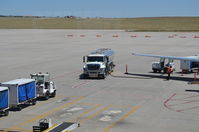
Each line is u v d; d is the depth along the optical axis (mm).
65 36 127062
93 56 42406
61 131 17969
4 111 24844
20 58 63062
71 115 25172
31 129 21797
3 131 21438
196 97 31188
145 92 33625
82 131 21281
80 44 93500
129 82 39500
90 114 25438
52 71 47688
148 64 55625
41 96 30016
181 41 102812
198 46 85188
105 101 29766
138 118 24281
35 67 51438
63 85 37562
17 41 104625
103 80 40906
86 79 41594
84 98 31031
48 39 112812
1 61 58781
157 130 21516
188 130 21500
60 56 66062
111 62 47031
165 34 137000
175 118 24234
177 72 47094
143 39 112500
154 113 25609
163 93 33094
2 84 26125
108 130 21531
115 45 90438
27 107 27750
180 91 34031
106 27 199125
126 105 28234
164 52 71125
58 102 29500
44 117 24625
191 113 25594
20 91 26500
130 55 68312
